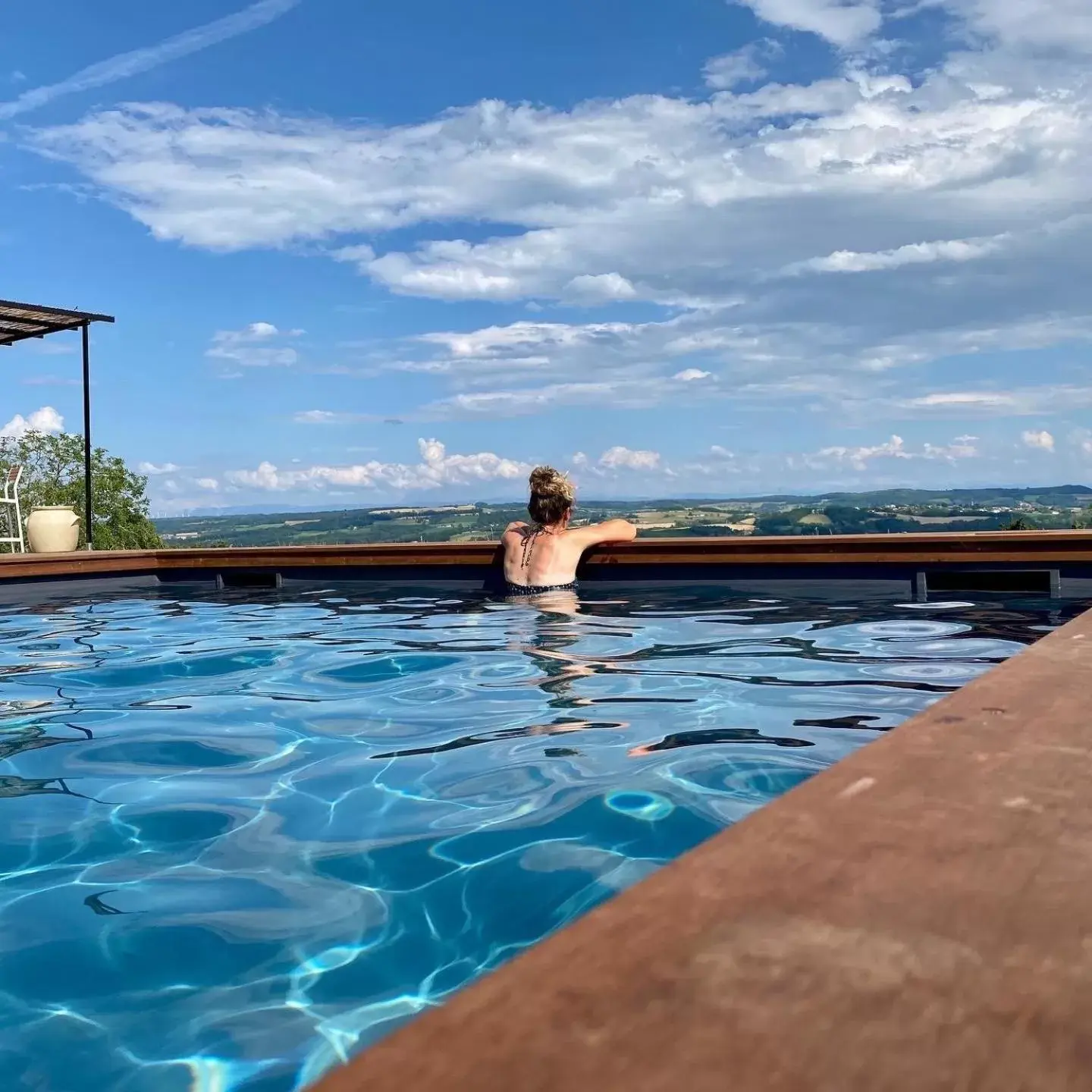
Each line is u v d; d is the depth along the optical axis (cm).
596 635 429
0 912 161
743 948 49
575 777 225
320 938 148
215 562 722
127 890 169
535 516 601
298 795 219
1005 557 523
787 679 326
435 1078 38
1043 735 89
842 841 63
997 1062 39
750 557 577
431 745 258
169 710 310
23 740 274
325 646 425
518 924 151
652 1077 38
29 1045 122
